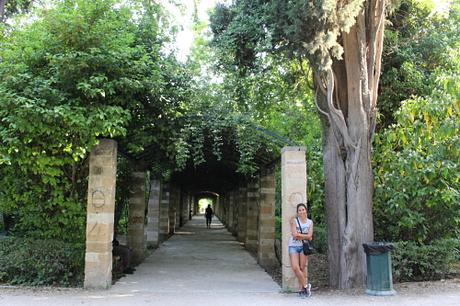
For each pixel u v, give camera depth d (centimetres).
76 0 817
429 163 820
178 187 2503
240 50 880
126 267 993
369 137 802
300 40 675
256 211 1509
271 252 1155
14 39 864
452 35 1123
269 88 1107
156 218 1576
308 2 625
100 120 721
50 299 673
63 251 819
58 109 683
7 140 698
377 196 898
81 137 737
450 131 791
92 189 786
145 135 885
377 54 813
